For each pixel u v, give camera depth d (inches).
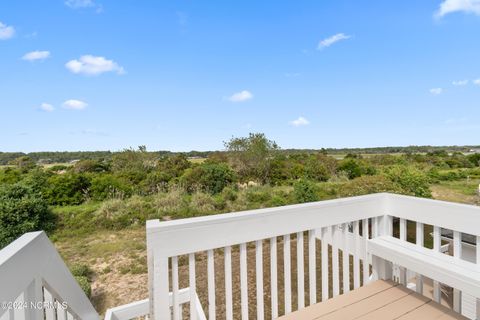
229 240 46.9
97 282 201.2
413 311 52.1
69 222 326.3
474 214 50.3
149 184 461.4
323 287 59.2
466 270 47.5
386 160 841.5
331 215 58.7
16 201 296.7
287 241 54.4
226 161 660.7
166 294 42.1
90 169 627.8
